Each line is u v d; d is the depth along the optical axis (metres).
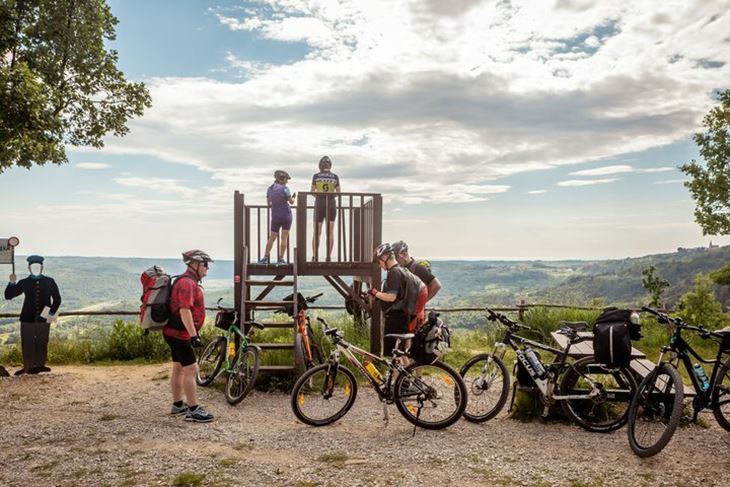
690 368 5.57
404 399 5.91
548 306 12.48
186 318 6.16
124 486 4.41
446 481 4.47
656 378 5.20
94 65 17.38
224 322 7.93
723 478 4.48
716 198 36.88
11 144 12.27
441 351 5.93
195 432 5.88
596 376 6.75
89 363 10.22
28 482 4.50
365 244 10.87
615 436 5.64
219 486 4.40
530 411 6.24
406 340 6.61
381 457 5.06
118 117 17.89
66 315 11.03
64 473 4.69
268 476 4.60
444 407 6.13
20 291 9.09
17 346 10.49
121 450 5.27
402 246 7.87
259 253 9.66
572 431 5.83
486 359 6.35
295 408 6.09
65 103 16.58
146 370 9.47
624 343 5.42
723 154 36.53
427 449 5.27
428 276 7.91
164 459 5.02
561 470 4.67
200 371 8.16
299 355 7.75
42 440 5.61
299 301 8.44
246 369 7.31
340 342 6.33
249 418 6.48
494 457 5.02
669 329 11.21
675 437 5.56
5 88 10.57
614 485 4.35
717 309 15.20
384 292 6.89
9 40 13.76
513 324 6.30
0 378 8.75
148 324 6.25
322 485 4.41
